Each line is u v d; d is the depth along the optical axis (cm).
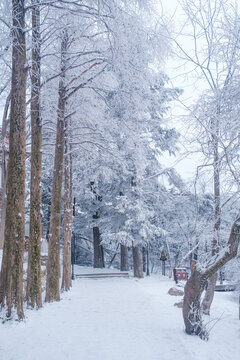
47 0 913
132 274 2445
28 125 1585
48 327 770
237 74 726
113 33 963
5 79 1237
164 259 2452
